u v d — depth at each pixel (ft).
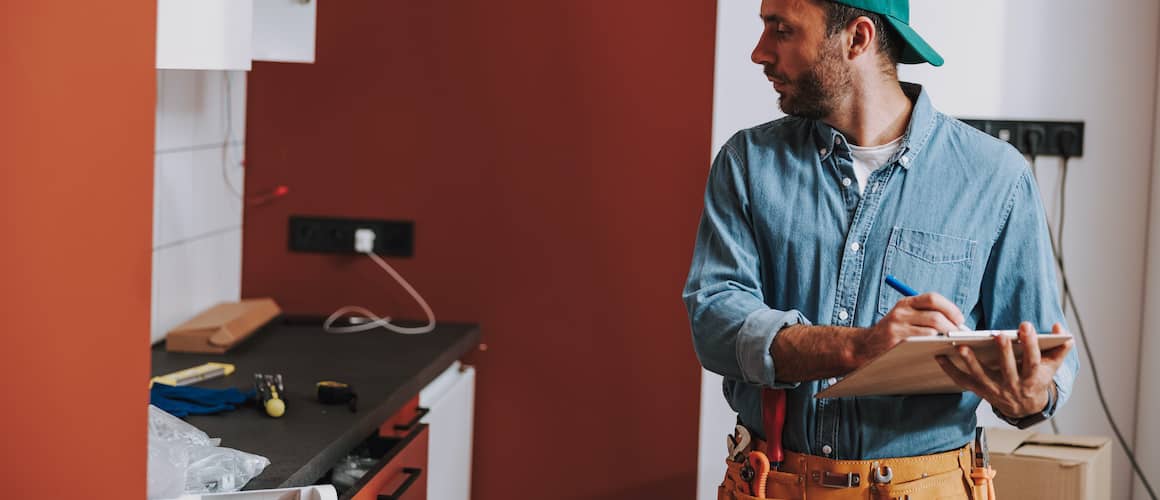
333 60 11.21
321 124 11.29
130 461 4.57
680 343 11.18
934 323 5.37
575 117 11.07
